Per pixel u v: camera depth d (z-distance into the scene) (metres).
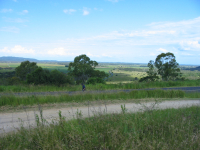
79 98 11.23
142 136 4.55
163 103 10.80
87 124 5.07
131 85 20.75
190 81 26.41
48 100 10.42
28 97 10.37
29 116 7.30
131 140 4.16
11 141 4.40
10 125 6.11
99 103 10.26
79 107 9.13
